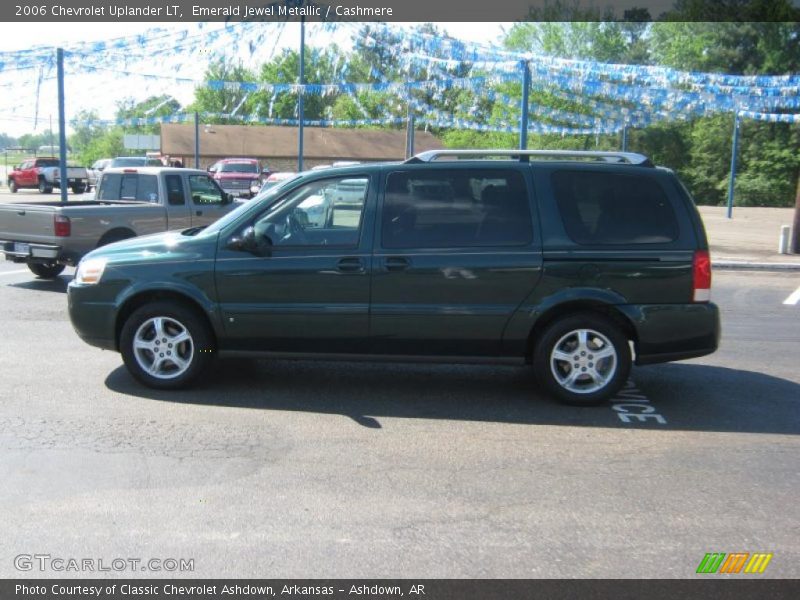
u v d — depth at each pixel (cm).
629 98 1875
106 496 445
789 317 1102
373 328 627
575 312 628
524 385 700
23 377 691
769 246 2091
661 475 493
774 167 5003
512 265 615
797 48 5003
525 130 1642
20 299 1097
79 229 1151
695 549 396
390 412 612
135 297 650
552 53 4656
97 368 724
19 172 4150
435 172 631
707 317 621
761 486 479
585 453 530
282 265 625
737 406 650
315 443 538
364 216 628
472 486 469
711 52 5153
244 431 559
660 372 771
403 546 394
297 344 636
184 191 1305
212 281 631
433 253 619
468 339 626
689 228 623
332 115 3872
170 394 646
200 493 452
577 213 623
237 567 372
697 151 5253
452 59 1597
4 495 445
